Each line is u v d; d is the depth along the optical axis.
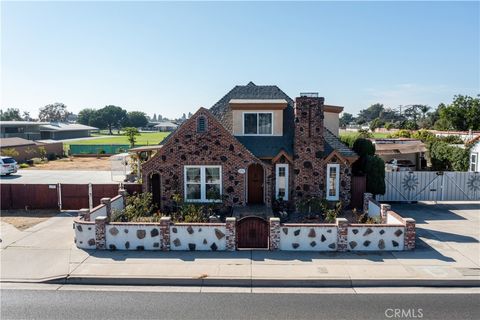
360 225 13.52
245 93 23.05
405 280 11.03
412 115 128.38
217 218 16.91
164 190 19.34
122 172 36.78
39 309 9.47
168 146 19.17
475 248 13.88
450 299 10.05
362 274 11.44
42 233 15.91
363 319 8.89
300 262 12.43
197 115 18.94
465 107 59.72
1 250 13.73
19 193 20.56
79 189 20.41
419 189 22.19
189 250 13.62
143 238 13.71
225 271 11.69
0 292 10.55
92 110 193.62
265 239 13.73
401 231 13.59
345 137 27.73
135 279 11.20
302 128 19.56
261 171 19.88
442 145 31.00
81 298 10.16
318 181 19.77
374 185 20.30
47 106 190.25
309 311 9.34
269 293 10.52
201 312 9.29
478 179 22.09
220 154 19.03
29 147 52.81
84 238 13.91
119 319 8.91
